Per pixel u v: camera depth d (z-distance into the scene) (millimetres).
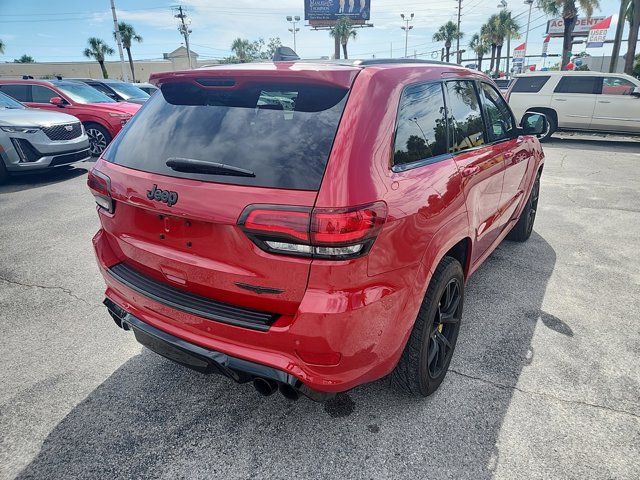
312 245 1652
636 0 21797
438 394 2549
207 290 1954
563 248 4809
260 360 1841
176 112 2189
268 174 1747
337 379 1823
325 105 1877
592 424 2330
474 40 57000
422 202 2004
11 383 2643
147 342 2254
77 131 8242
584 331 3197
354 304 1724
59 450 2174
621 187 7629
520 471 2057
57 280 3969
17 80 10297
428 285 2186
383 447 2189
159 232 2041
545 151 11711
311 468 2076
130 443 2215
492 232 3383
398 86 2086
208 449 2182
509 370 2762
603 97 12672
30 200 6652
